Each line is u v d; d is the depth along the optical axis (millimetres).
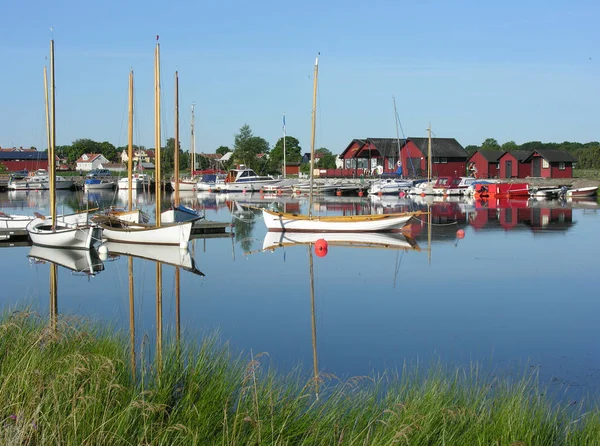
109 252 28156
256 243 31781
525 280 21031
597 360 12523
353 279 21359
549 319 15859
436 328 15008
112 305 17281
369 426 7160
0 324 10242
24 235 32781
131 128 35875
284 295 18828
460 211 49812
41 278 21844
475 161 84812
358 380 10492
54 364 8289
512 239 32000
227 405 7621
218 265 24656
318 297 18531
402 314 16406
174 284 20625
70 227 30016
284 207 56031
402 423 6883
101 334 10680
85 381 7469
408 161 82438
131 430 6871
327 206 56938
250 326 15117
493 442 6848
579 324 15359
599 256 26109
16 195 76438
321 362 12281
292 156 130625
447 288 19797
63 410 7016
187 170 118500
